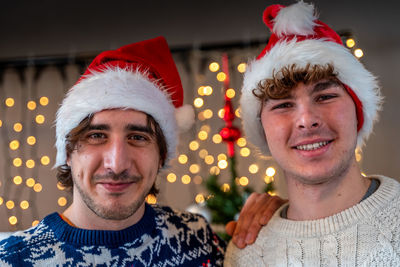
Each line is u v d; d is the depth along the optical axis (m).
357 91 1.00
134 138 1.03
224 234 1.63
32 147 3.27
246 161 3.11
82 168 0.98
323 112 0.96
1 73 3.35
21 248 0.93
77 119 0.99
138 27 3.33
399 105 2.93
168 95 1.14
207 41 3.24
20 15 3.42
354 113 1.01
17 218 3.22
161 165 1.18
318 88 0.97
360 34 3.02
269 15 1.15
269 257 1.04
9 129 3.30
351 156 0.98
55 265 0.93
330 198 0.99
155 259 1.05
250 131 1.17
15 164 3.13
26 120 3.30
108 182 0.97
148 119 1.04
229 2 3.25
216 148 3.18
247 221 1.15
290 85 0.97
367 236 0.92
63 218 1.04
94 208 0.98
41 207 3.22
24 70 3.33
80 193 1.00
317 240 0.96
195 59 3.24
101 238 0.98
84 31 3.37
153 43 1.22
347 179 0.99
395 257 0.89
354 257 0.92
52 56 3.15
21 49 3.39
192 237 1.16
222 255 1.19
